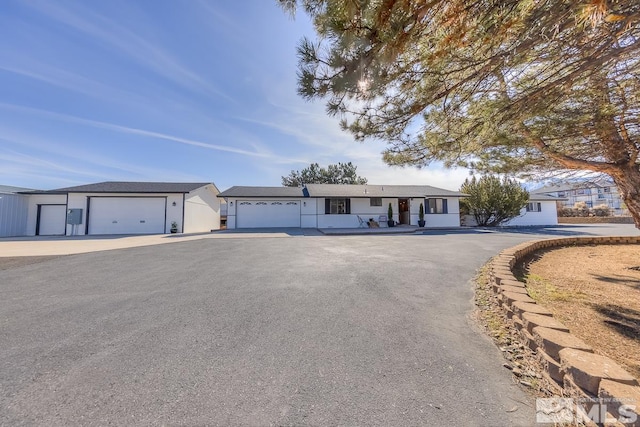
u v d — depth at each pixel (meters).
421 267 5.66
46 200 16.30
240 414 1.58
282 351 2.32
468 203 20.70
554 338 1.99
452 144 4.16
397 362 2.13
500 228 18.78
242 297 3.77
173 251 8.03
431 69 2.84
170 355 2.26
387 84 2.76
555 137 4.59
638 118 4.09
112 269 5.61
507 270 4.36
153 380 1.91
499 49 2.63
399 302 3.56
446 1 1.96
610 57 2.58
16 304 3.51
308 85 2.55
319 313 3.19
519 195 19.64
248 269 5.54
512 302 2.87
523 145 4.89
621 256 6.87
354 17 1.96
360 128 3.55
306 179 34.78
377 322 2.93
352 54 2.25
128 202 15.97
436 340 2.51
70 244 10.09
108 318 3.05
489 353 2.27
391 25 1.98
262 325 2.86
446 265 5.86
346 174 34.88
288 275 5.02
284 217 18.70
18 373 1.99
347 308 3.34
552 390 1.76
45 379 1.92
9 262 6.42
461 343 2.45
